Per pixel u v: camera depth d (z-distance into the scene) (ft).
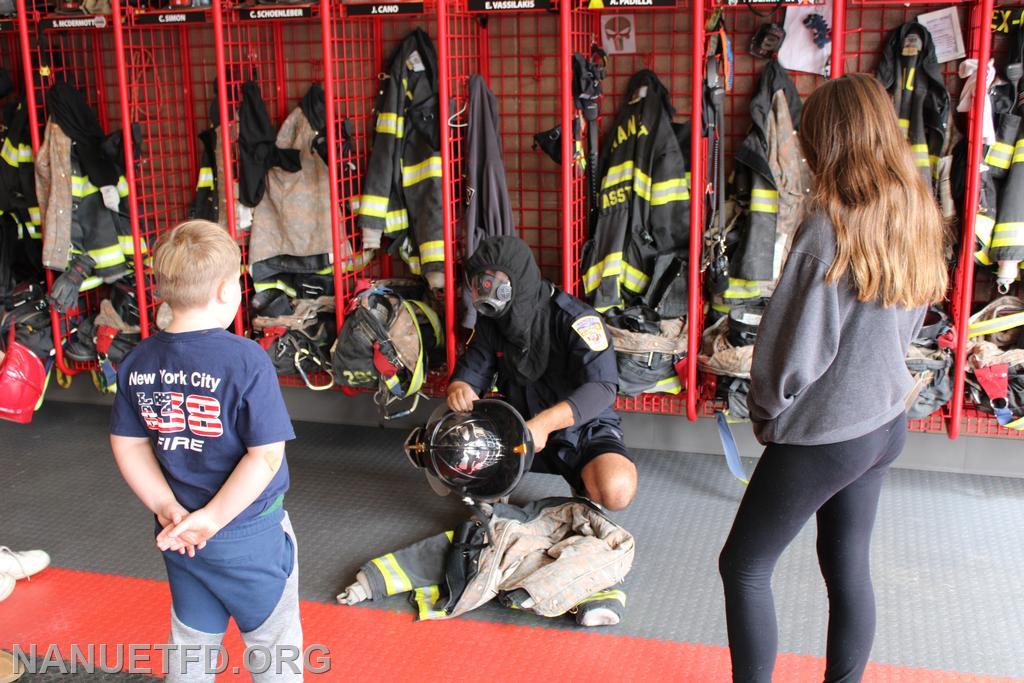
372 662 9.36
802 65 13.26
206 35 15.35
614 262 13.32
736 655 7.59
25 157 15.17
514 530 10.67
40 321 14.96
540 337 10.96
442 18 12.32
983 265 12.88
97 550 11.66
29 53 14.05
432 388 14.60
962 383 12.00
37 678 9.03
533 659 9.39
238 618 7.37
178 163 15.89
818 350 6.72
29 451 14.69
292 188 14.51
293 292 14.85
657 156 13.19
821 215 6.69
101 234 14.85
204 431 6.77
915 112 12.42
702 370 12.94
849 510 7.51
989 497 12.72
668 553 11.43
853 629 7.53
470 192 13.42
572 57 13.05
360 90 14.84
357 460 14.25
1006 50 12.54
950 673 9.04
